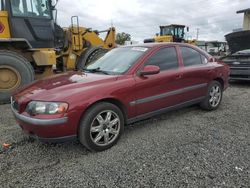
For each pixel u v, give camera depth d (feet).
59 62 31.01
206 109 18.88
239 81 33.22
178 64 16.33
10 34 24.18
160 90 14.94
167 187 9.46
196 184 9.59
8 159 11.76
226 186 9.42
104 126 12.54
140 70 14.16
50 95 11.59
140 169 10.71
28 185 9.73
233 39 41.45
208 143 13.19
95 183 9.80
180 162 11.23
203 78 17.80
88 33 33.40
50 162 11.48
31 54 25.41
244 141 13.38
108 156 11.94
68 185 9.71
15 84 22.74
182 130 15.10
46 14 25.99
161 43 16.14
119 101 13.11
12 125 16.25
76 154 12.23
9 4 23.71
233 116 17.75
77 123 11.68
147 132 14.83
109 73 14.26
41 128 11.15
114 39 36.58
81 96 11.74
